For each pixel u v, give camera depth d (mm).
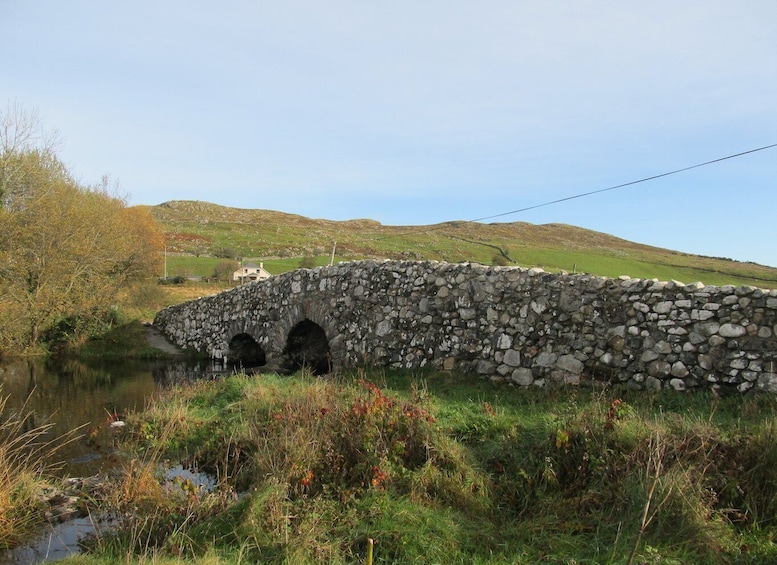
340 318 14766
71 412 12023
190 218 115688
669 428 6402
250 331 18953
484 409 8688
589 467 5977
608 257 63531
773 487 5375
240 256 67688
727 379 8211
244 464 7617
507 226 108812
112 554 5152
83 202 24703
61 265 22750
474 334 11656
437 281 12578
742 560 4523
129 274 29953
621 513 5281
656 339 9047
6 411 12117
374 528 5234
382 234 95562
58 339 23812
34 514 6301
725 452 5840
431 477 6148
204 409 10938
